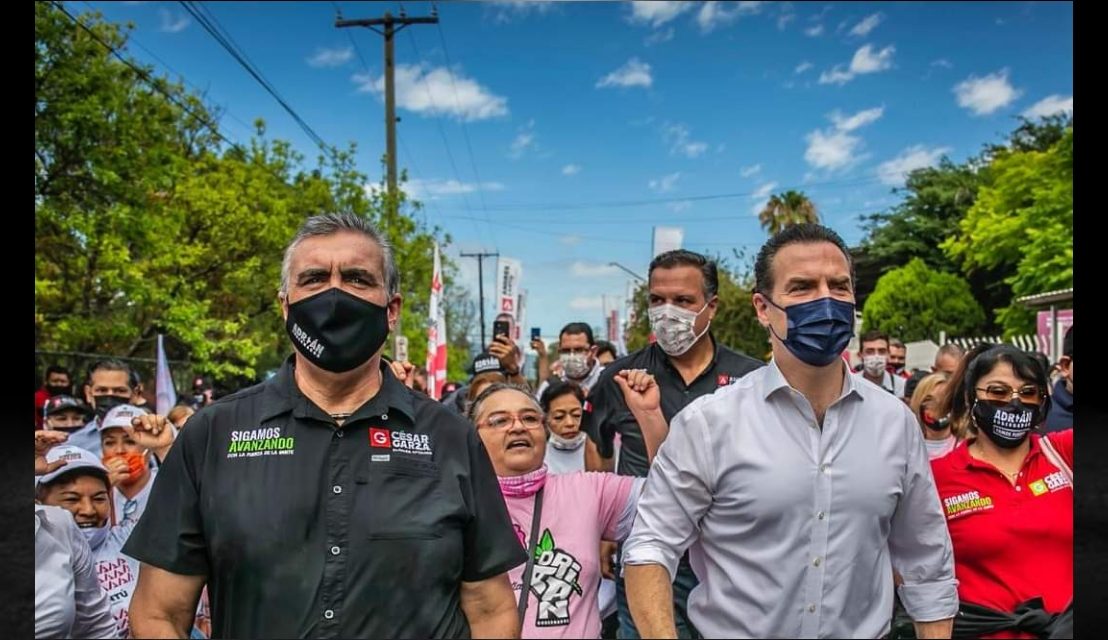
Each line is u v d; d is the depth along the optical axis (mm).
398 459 1907
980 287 22047
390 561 1821
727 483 2070
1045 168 17141
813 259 2045
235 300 13039
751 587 2066
